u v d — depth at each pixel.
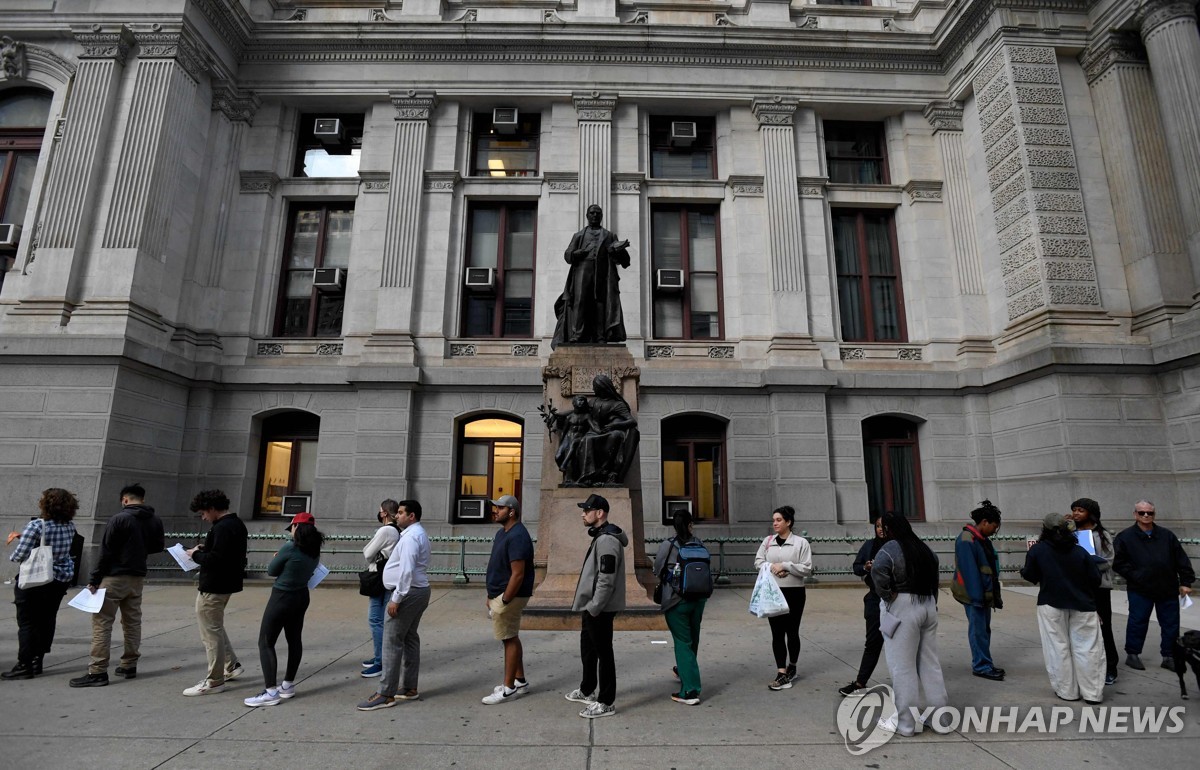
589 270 11.13
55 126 14.97
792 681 6.35
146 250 14.38
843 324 17.64
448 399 16.11
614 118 18.05
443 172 17.42
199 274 16.30
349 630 8.87
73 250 13.95
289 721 5.26
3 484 12.78
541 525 10.12
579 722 5.26
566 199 17.39
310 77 17.83
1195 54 13.94
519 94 17.89
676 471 16.44
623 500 9.53
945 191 17.67
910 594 5.23
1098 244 14.81
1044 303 14.44
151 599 11.27
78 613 9.73
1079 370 13.78
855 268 18.00
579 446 9.77
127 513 6.60
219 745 4.76
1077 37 15.86
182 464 15.46
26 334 13.41
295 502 15.94
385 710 5.52
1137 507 7.16
